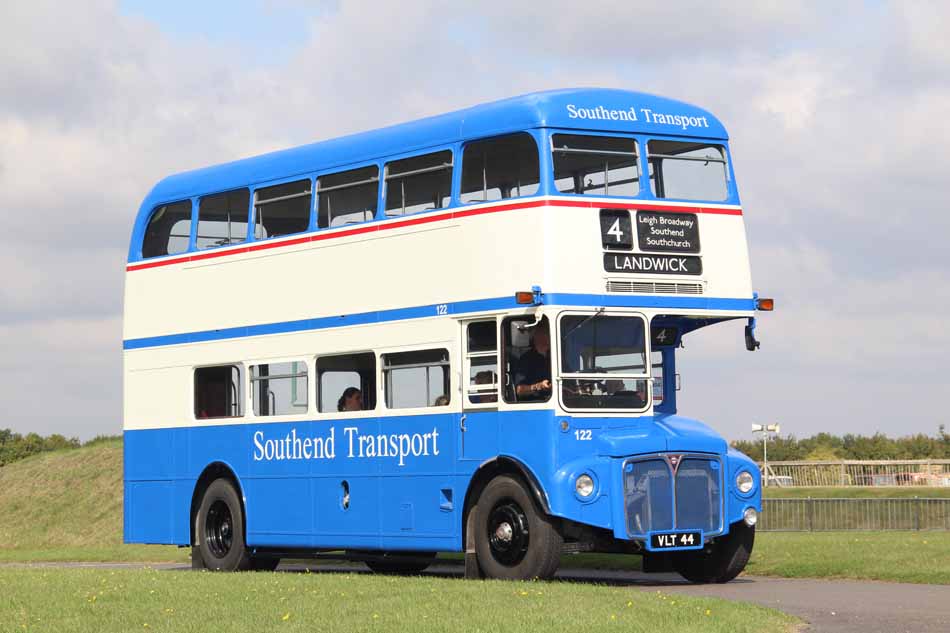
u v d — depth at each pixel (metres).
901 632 14.20
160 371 25.64
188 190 25.38
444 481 20.66
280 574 21.92
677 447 19.69
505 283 19.80
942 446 66.25
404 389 21.33
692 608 15.20
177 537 25.33
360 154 22.22
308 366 22.89
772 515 33.69
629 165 20.12
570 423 19.36
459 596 16.66
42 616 16.09
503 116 20.06
